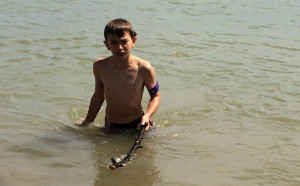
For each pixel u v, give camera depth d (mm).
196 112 5465
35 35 7074
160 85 5938
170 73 6195
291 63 6516
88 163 4707
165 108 5523
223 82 6023
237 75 6180
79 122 5270
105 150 4871
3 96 5555
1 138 4945
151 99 5230
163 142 4984
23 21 7602
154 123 5277
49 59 6391
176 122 5301
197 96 5746
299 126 5230
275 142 5004
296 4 9641
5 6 8477
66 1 9180
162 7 9031
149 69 5164
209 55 6695
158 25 7730
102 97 5262
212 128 5199
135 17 8148
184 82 6012
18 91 5664
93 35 7195
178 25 7762
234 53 6777
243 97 5719
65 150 4848
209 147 4926
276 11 8961
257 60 6582
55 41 6918
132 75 5160
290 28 7746
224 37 7316
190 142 4992
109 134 5102
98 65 5195
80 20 7789
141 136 4883
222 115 5410
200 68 6328
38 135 5020
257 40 7234
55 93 5691
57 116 5316
